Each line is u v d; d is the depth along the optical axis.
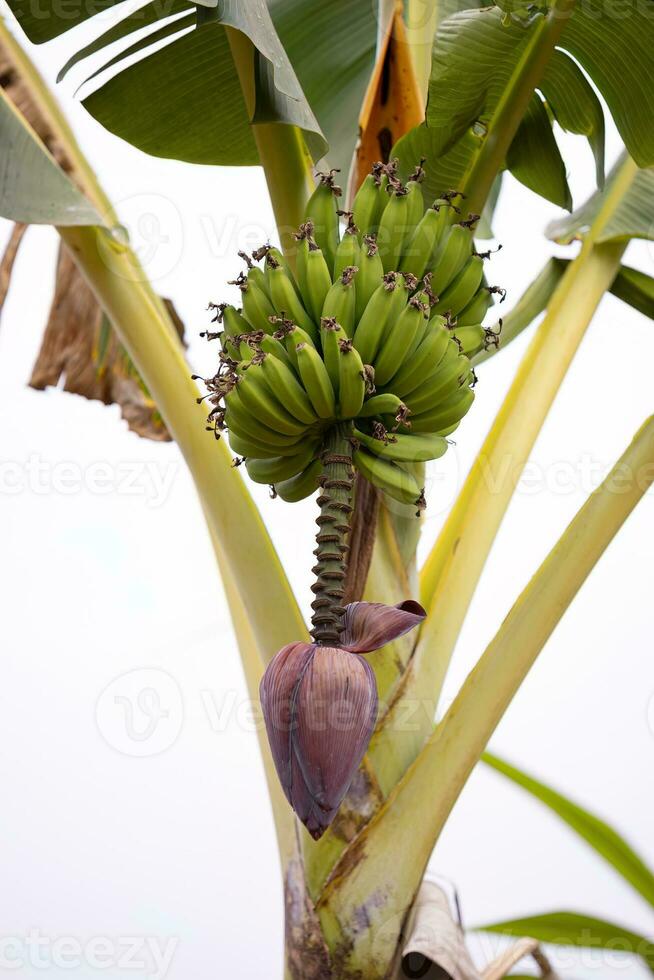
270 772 3.82
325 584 3.37
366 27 4.16
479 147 3.87
